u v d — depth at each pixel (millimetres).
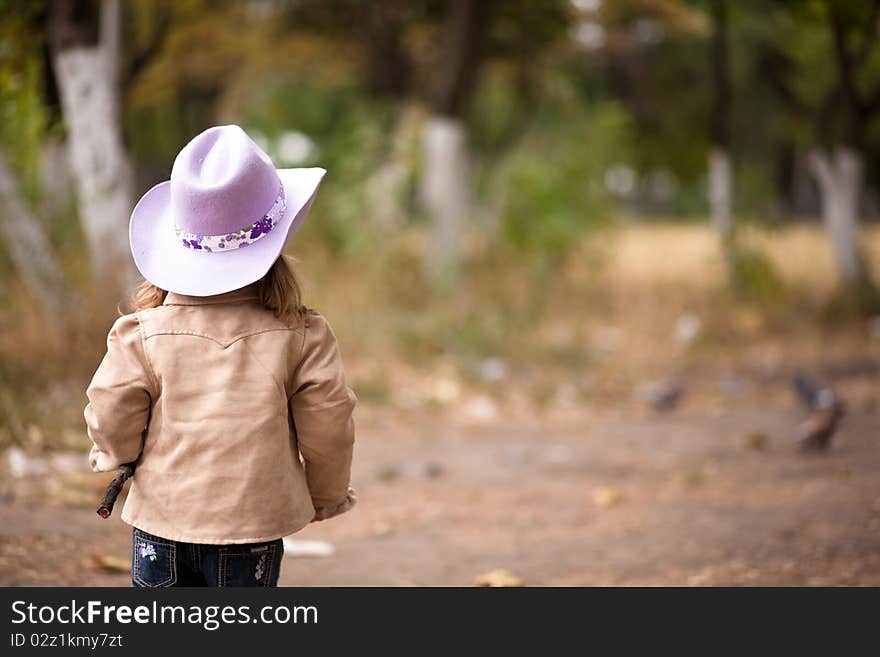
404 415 21234
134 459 7008
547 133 41781
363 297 30016
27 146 21031
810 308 33219
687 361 26969
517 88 43594
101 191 21312
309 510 7172
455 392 22969
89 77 21469
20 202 20234
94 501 13633
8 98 20641
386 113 42375
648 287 39875
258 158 7191
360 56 46438
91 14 21516
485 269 35812
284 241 7141
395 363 25375
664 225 90562
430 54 44781
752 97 60250
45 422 15953
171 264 7160
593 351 27609
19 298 20078
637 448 18875
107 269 20438
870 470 16297
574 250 39375
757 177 36625
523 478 16781
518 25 38312
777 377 25172
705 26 35469
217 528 6758
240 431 6836
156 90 36188
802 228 60031
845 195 34000
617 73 58406
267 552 6992
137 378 6902
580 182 39688
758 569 11820
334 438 7121
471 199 42625
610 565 12273
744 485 15898
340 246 34500
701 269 47344
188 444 6832
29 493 13664
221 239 7113
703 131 60406
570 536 13586
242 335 7012
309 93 51031
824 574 11523
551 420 21344
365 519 14430
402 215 35719
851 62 33812
